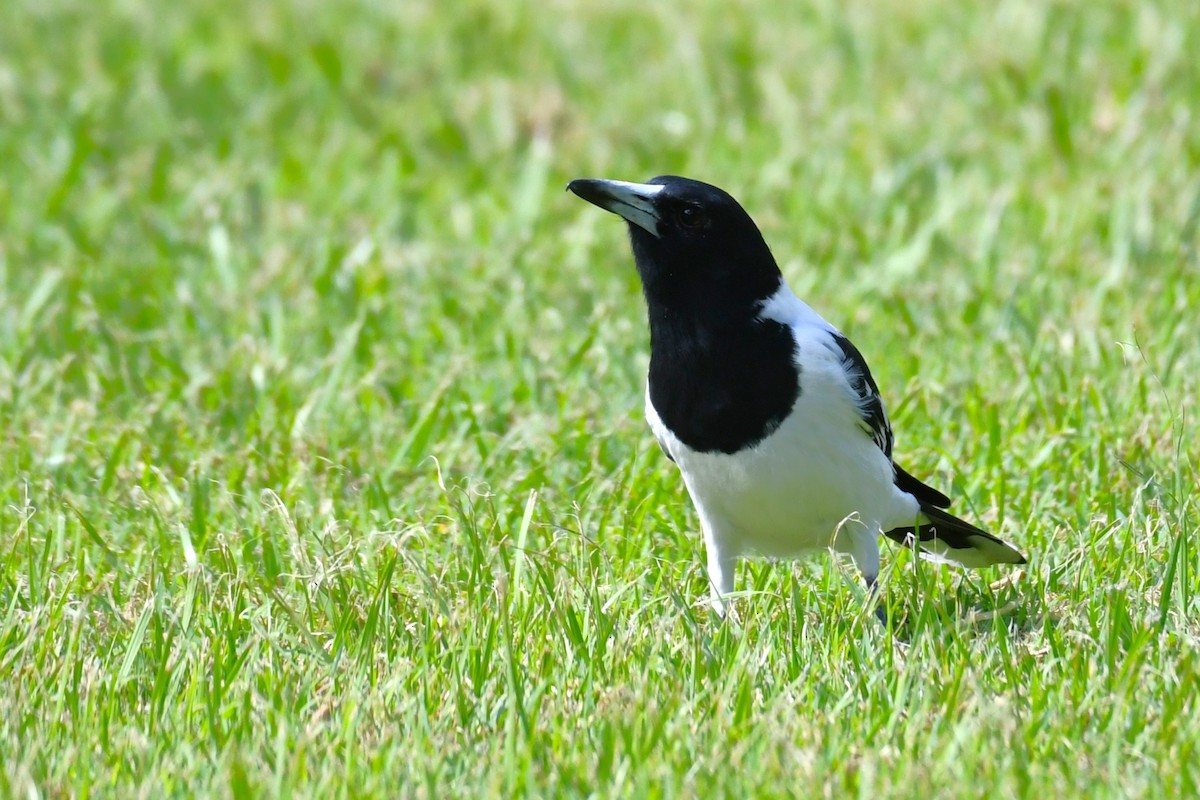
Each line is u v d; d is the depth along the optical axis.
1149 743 6.86
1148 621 8.12
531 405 12.10
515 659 7.72
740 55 20.03
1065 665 7.66
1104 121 17.39
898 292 13.90
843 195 16.56
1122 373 11.87
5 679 7.71
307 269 15.13
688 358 8.39
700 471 8.59
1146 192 15.05
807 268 14.62
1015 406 11.55
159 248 15.99
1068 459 10.73
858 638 8.18
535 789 6.52
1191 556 8.81
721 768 6.64
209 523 9.98
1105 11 20.06
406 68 21.38
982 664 7.70
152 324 14.20
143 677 7.86
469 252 15.73
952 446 11.30
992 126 17.78
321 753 6.91
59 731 7.20
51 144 18.95
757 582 8.93
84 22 23.72
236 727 7.15
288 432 11.49
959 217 15.85
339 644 8.01
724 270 8.33
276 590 8.53
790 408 8.28
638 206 8.41
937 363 12.48
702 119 19.09
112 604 8.66
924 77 19.50
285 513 9.08
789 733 6.99
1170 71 18.25
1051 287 13.88
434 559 9.32
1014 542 9.72
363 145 18.66
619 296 14.22
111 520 10.14
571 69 21.00
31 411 12.06
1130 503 9.92
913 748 6.76
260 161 18.52
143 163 18.25
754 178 17.08
